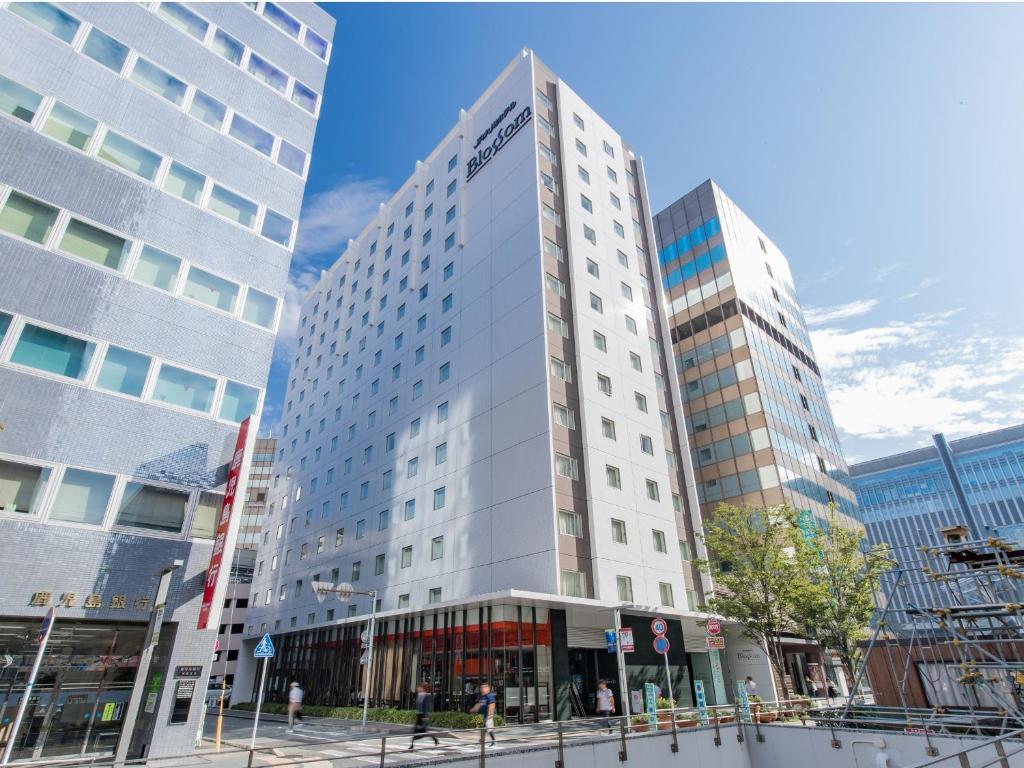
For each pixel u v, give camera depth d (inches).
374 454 1686.8
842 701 1314.0
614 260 1549.0
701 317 2063.2
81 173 715.4
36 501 573.9
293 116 1007.0
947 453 4847.4
